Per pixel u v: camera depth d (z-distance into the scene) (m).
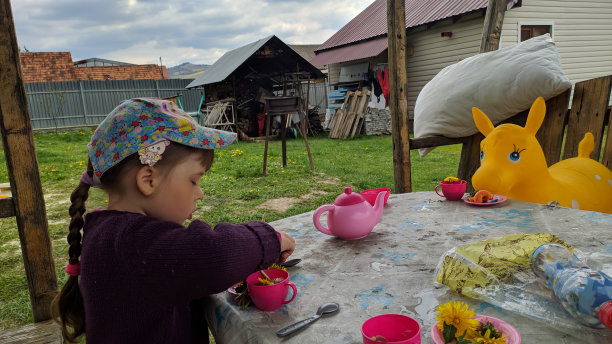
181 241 1.01
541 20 12.16
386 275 1.26
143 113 1.11
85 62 36.66
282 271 1.19
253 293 1.09
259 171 8.16
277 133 15.52
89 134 17.00
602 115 2.79
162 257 0.99
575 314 0.92
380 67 14.22
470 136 3.44
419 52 13.68
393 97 3.63
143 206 1.12
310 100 19.19
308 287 1.23
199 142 1.13
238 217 5.11
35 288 2.52
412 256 1.39
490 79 3.08
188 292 1.02
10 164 2.38
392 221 1.80
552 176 2.44
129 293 1.02
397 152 3.69
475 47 11.74
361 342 0.93
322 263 1.40
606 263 1.17
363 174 7.61
